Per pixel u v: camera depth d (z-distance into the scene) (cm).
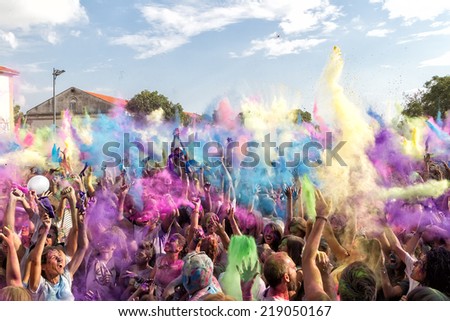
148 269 416
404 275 383
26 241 415
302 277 309
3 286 341
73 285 390
